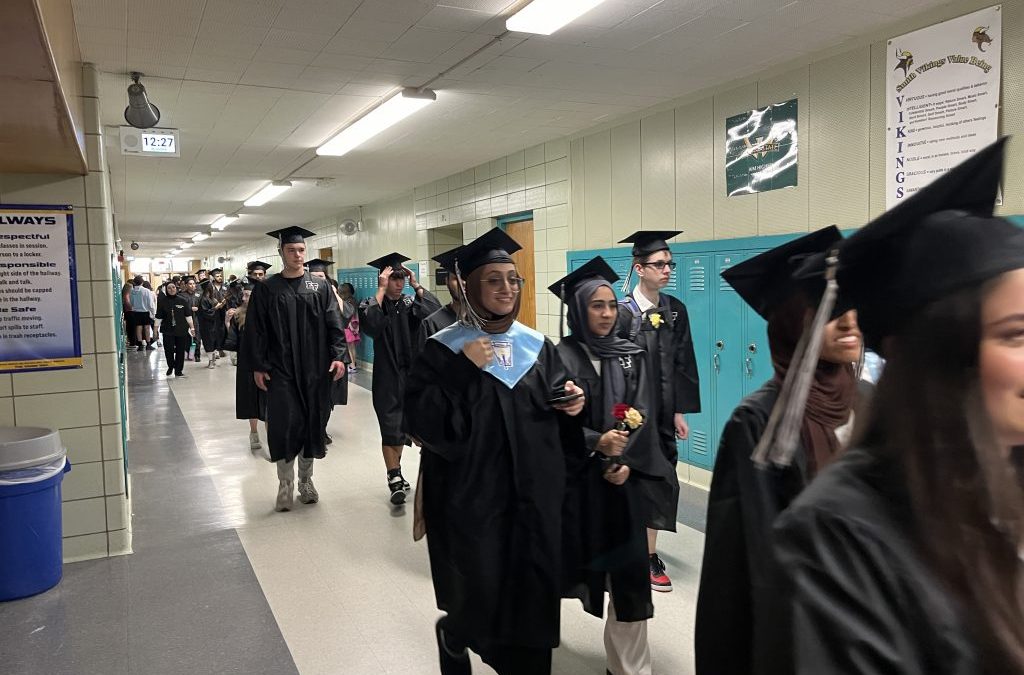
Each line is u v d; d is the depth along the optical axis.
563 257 6.57
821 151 4.04
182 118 5.49
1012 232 0.58
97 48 3.75
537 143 6.78
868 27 3.66
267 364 4.22
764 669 0.65
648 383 2.35
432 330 3.41
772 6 3.38
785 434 0.79
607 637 2.32
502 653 2.07
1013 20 3.09
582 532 2.18
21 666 2.57
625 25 3.62
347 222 12.51
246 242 21.95
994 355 0.55
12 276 3.41
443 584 2.14
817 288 0.96
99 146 3.59
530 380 2.08
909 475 0.59
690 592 3.01
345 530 3.99
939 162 3.42
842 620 0.57
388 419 4.39
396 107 5.14
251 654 2.63
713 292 4.74
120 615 2.96
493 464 2.05
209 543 3.80
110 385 3.62
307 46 3.87
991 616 0.56
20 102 2.21
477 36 3.77
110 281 3.61
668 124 5.20
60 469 3.27
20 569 3.11
